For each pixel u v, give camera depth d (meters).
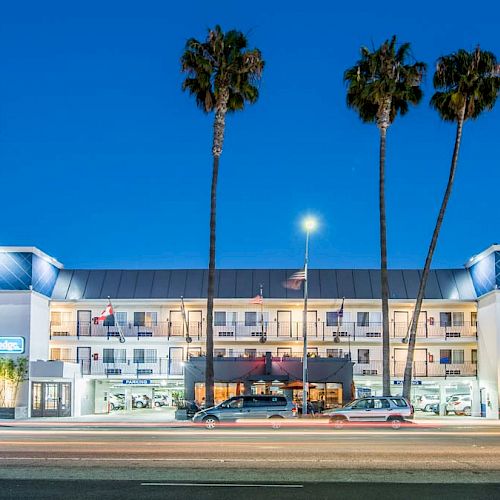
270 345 58.28
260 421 34.62
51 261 57.50
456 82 43.56
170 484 15.10
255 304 58.00
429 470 17.20
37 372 49.72
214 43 42.00
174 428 33.69
